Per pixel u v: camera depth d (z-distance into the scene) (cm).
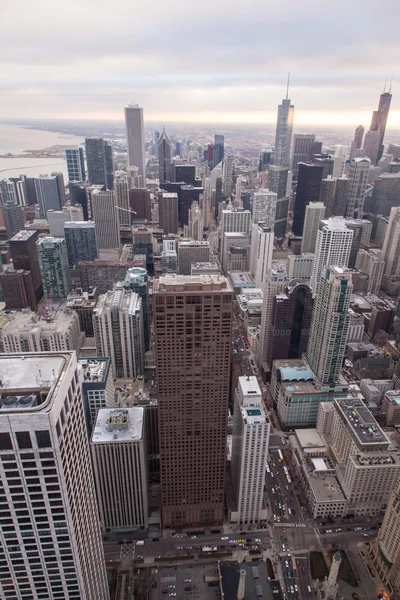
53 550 13262
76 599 14588
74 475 13175
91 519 15938
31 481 11850
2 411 11081
